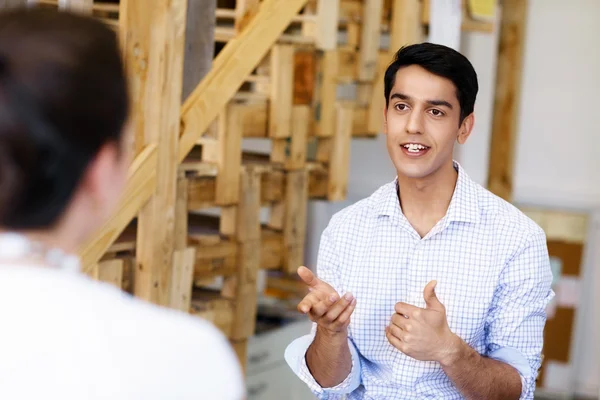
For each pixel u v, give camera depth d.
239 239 3.13
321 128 3.46
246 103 3.12
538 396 5.15
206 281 3.07
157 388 0.83
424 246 1.89
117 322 0.85
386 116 1.91
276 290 4.95
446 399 1.87
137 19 2.51
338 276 1.99
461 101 1.85
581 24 5.16
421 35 3.94
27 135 0.81
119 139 0.88
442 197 1.90
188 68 3.12
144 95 2.58
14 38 0.83
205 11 3.09
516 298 1.84
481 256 1.86
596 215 5.13
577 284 5.12
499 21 5.11
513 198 5.30
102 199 0.89
